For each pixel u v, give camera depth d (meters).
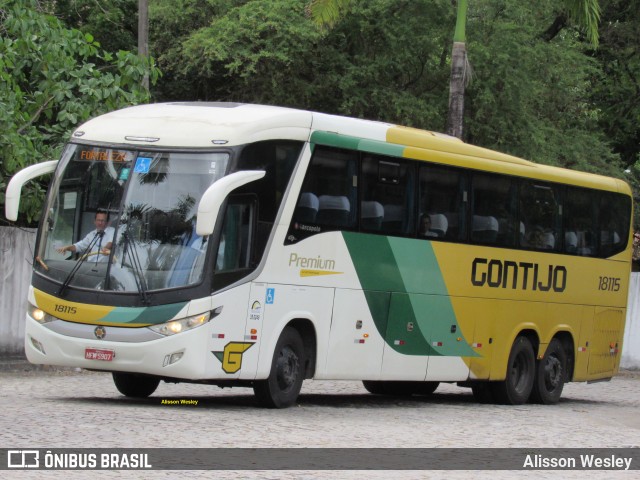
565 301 25.62
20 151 25.50
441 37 40.62
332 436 15.41
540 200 24.80
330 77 40.12
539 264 24.69
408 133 21.05
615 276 27.44
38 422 14.84
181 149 17.27
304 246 18.45
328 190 18.95
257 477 11.69
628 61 48.50
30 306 17.55
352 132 19.52
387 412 20.14
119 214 17.17
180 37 42.16
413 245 20.98
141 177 17.27
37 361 17.38
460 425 18.50
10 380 22.97
